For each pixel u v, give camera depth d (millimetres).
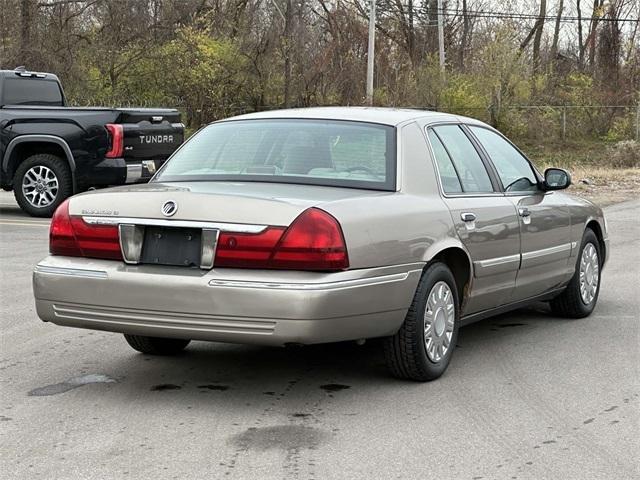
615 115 45125
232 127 6637
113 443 4949
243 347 7152
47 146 15367
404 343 5918
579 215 8055
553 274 7629
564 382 6180
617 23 49250
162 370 6465
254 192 5582
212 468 4582
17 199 15406
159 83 38438
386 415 5441
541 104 44656
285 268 5281
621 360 6773
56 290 5738
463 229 6324
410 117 6527
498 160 7289
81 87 36938
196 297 5324
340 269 5316
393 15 48656
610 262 11344
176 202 5496
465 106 41000
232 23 39875
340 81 40062
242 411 5516
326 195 5621
